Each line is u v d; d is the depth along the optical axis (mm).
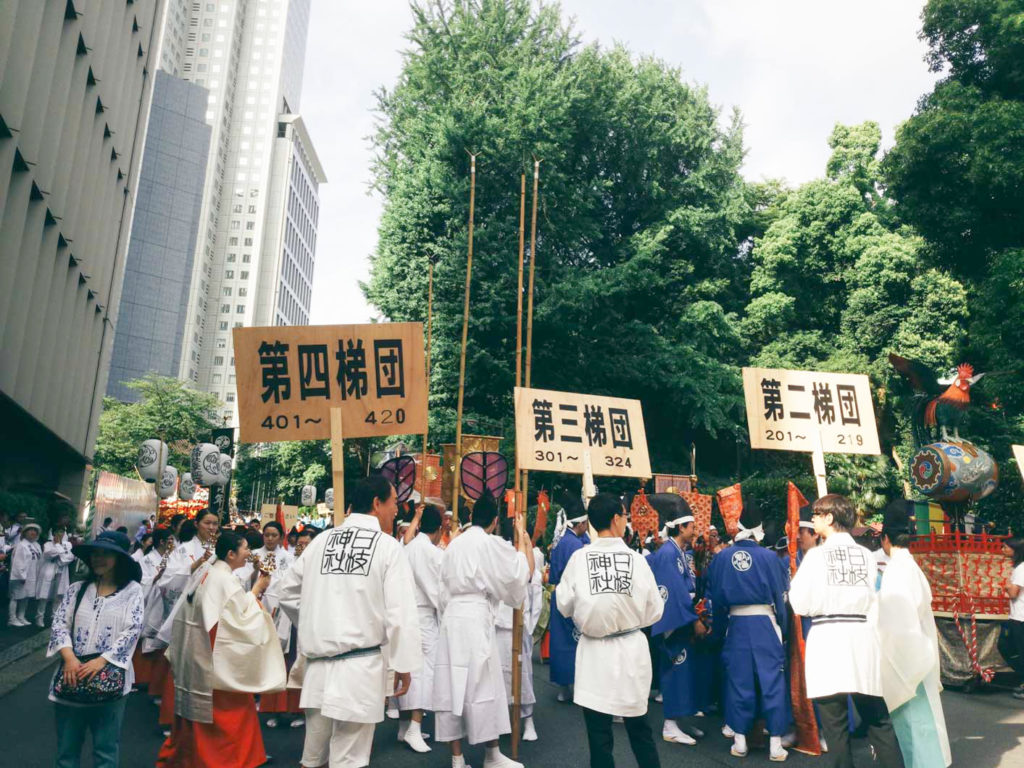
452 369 21625
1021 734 6617
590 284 21531
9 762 5555
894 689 4875
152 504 30422
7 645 10641
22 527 13352
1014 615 8109
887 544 5363
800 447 7531
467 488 8617
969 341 20344
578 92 22719
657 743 6434
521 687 6539
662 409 25438
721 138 27094
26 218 17656
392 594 4281
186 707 5082
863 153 24438
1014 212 14383
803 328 24922
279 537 7820
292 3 126125
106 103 22938
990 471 9281
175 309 90000
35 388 19781
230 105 118000
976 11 14945
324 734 4312
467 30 23703
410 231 22297
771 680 5977
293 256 126000
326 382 6285
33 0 15422
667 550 6500
